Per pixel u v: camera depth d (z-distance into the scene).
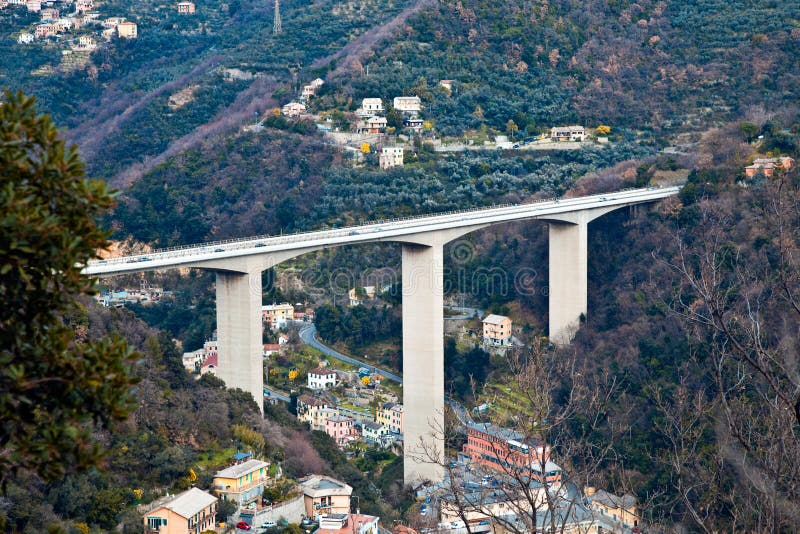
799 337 36.31
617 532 50.12
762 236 118.31
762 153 154.25
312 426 131.00
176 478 79.25
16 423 23.98
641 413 99.56
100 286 162.88
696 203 145.00
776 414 33.56
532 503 34.59
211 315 163.50
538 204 147.00
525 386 36.84
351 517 82.62
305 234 121.44
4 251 23.45
